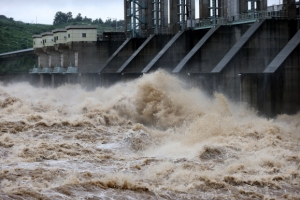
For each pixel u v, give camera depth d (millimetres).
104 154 29266
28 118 40094
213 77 49125
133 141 32469
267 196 21031
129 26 82000
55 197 18875
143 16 82562
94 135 36000
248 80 42531
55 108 52156
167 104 46656
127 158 28016
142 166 25531
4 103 53625
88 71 83188
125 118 47531
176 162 26219
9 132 35438
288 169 25094
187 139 34062
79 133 36250
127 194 20078
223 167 25375
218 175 23609
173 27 72938
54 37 92562
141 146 32031
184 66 57062
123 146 31766
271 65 43062
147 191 20766
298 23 51219
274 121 41062
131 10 81375
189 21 67500
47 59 105938
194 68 58094
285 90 42844
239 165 25234
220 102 44625
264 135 34281
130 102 48375
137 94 48656
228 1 63000
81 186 20453
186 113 45406
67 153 28734
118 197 19578
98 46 83000
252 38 50438
